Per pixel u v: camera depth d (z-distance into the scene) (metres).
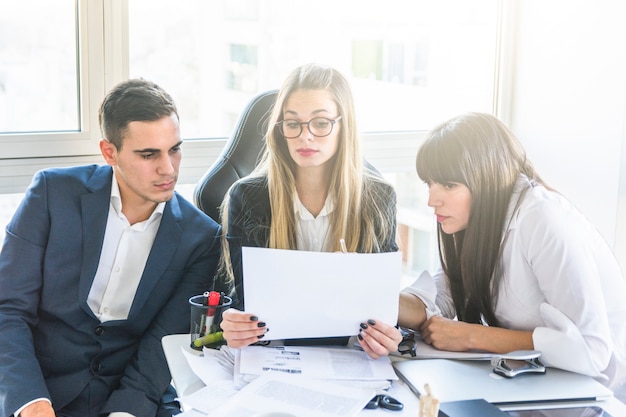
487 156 1.64
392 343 1.53
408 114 2.80
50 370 1.82
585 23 2.51
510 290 1.69
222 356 1.56
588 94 2.52
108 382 1.84
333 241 1.83
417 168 1.70
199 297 1.71
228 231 1.86
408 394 1.42
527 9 2.71
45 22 2.25
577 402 1.39
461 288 1.81
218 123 2.54
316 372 1.47
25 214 1.81
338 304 1.53
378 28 2.71
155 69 2.41
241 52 2.53
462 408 1.30
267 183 1.85
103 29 2.29
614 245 2.46
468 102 2.87
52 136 2.29
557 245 1.60
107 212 1.83
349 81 1.79
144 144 1.75
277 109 1.77
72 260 1.81
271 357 1.53
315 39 2.64
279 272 1.51
